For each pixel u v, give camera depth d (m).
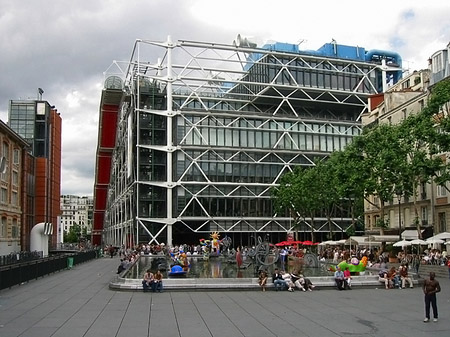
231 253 63.12
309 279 28.78
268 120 91.62
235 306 21.73
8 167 73.62
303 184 67.44
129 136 90.25
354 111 101.06
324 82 93.38
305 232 91.75
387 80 102.06
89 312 20.02
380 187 49.16
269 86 88.06
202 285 27.80
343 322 17.55
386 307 21.28
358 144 53.16
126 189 95.69
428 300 17.45
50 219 115.31
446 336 15.00
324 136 94.06
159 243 84.94
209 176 87.38
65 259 48.47
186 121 87.81
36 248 71.38
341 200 75.00
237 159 89.12
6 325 17.06
